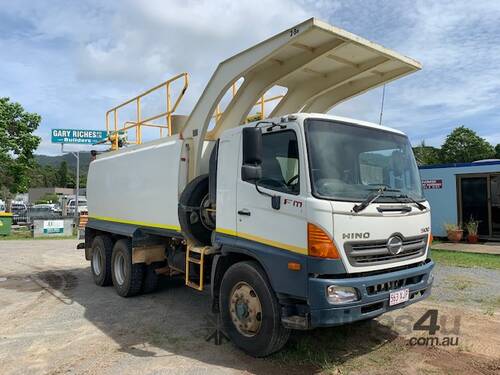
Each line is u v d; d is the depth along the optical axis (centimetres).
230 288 520
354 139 493
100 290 880
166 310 705
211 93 616
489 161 1638
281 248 456
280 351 502
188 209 613
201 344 541
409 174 546
